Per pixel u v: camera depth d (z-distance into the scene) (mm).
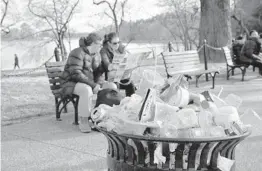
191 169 2182
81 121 5559
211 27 18516
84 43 5840
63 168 3936
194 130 2229
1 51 29203
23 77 15547
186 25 32219
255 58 11008
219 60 18281
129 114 2363
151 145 2197
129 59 4301
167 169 2186
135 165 2264
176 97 2514
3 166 4051
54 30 29734
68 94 5766
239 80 11258
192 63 10000
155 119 2271
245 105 7188
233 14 29125
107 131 2330
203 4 18781
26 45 29750
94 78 6316
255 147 4516
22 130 5707
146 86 2785
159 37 31781
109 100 4121
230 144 2260
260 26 35312
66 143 4914
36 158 4305
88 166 3982
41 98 9633
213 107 2424
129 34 30391
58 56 8406
